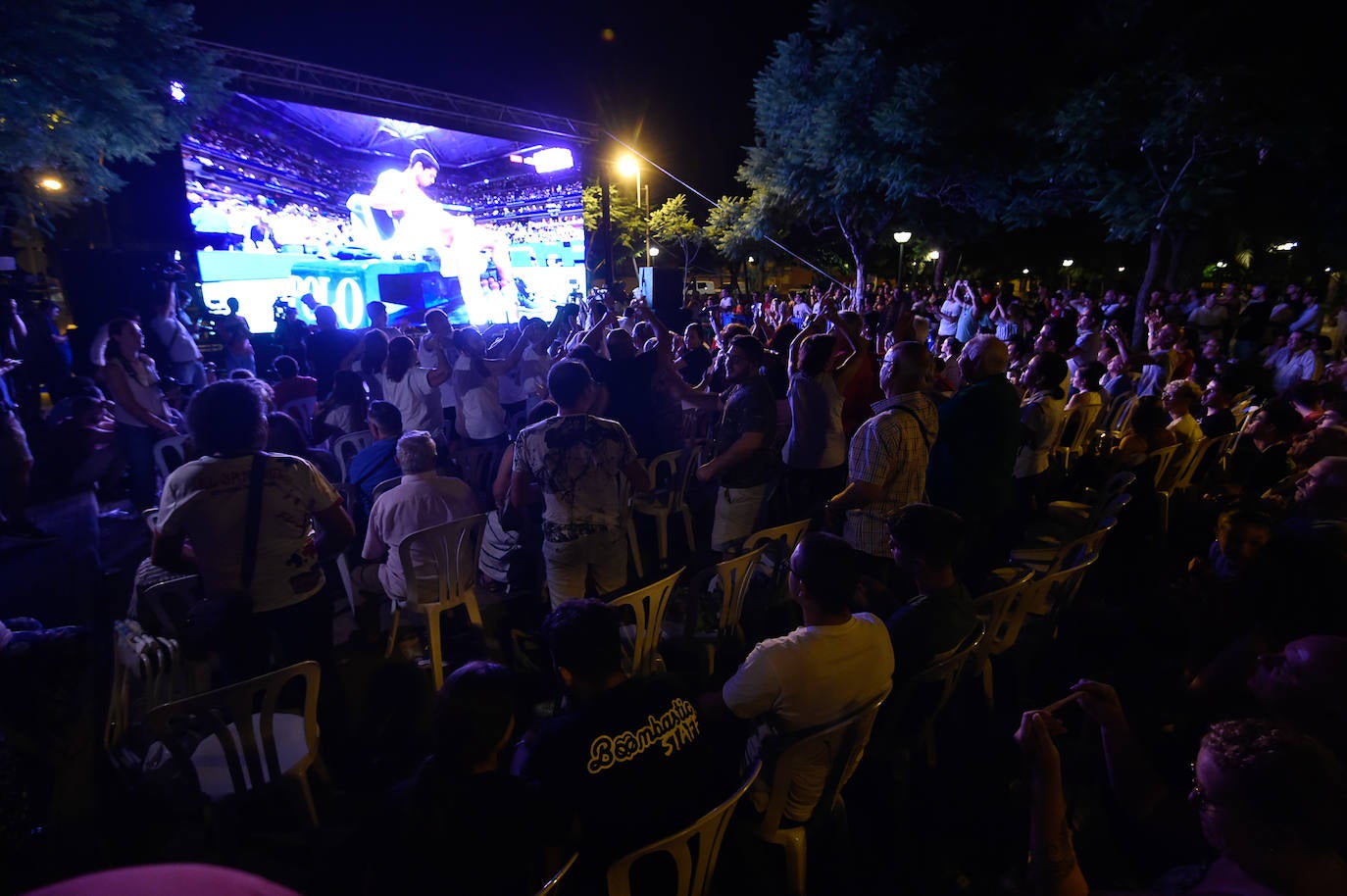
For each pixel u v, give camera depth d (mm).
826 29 19359
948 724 3346
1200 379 7188
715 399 5598
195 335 11180
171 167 11688
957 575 3936
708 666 3625
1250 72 12273
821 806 2352
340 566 4395
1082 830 2650
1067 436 6551
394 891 1580
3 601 4664
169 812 2510
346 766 3076
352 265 18797
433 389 6129
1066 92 15062
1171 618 4289
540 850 1644
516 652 3918
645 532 5680
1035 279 33875
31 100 7992
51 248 11711
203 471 2471
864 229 22422
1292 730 1249
